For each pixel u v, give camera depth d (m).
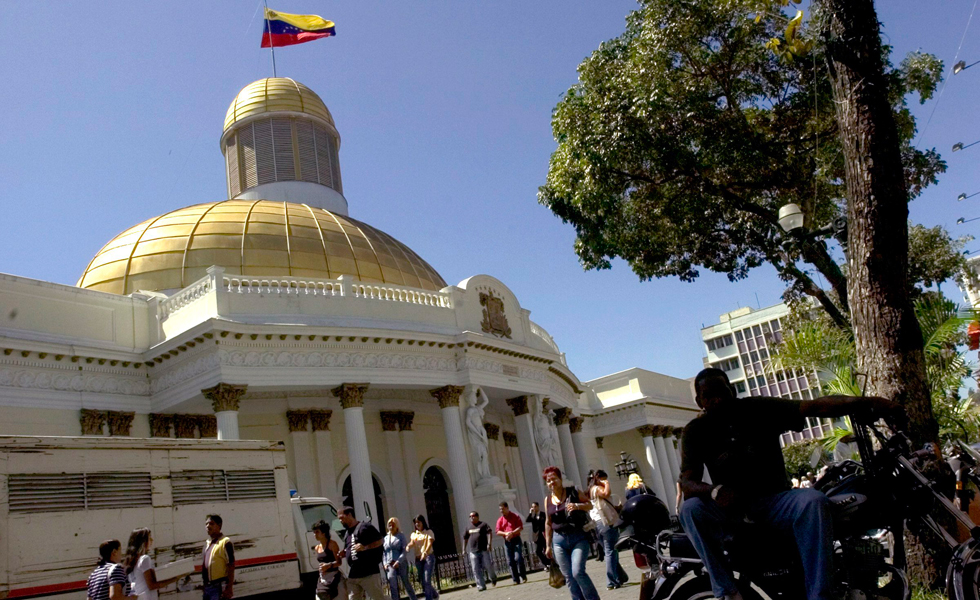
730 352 93.06
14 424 23.03
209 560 12.70
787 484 5.35
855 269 9.22
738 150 17.41
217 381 24.52
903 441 5.43
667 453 53.06
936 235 29.80
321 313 27.83
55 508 12.45
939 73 17.55
